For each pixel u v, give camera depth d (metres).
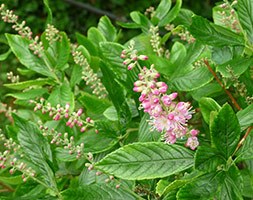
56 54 0.71
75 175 0.66
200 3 1.84
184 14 0.77
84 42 0.74
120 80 0.55
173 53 0.67
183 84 0.58
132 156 0.47
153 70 0.47
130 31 1.85
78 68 0.68
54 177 0.54
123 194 0.51
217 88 0.60
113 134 0.57
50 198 0.53
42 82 0.68
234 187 0.46
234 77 0.56
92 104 0.63
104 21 0.79
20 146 0.59
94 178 0.58
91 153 0.54
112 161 0.47
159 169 0.47
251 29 0.57
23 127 0.55
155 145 0.48
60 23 2.03
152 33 0.72
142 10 2.01
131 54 0.50
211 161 0.46
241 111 0.51
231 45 0.56
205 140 0.56
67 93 0.64
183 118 0.47
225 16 0.63
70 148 0.54
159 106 0.46
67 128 0.63
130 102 0.63
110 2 2.04
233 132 0.45
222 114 0.44
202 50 0.60
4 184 0.73
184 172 0.55
